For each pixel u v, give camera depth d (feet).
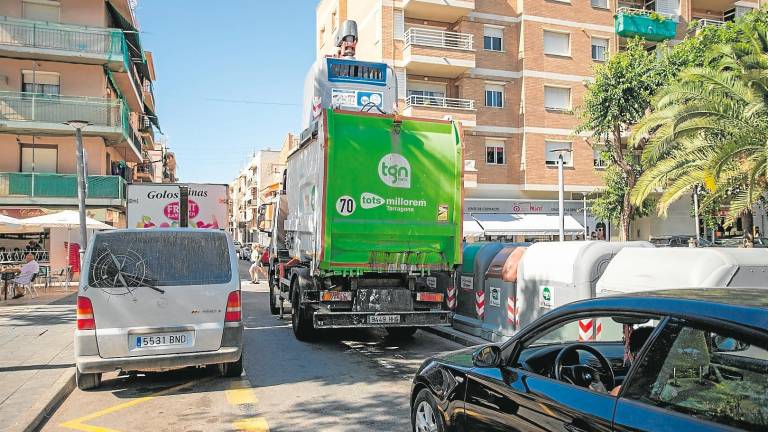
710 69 39.40
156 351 20.47
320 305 28.53
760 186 36.42
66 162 83.97
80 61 82.58
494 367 11.64
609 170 87.25
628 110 73.46
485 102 94.68
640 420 7.93
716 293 8.67
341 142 27.14
